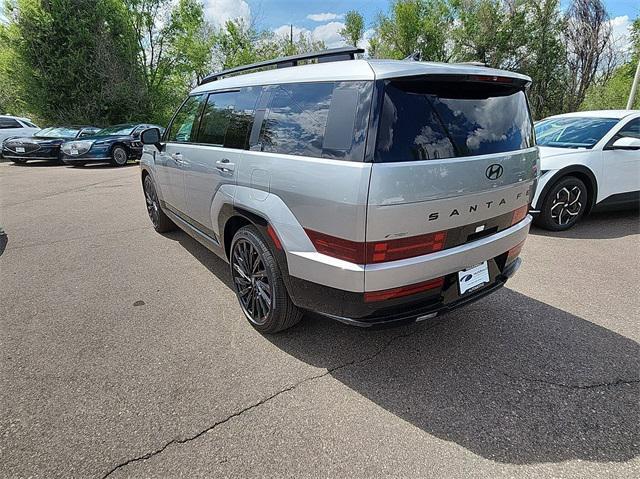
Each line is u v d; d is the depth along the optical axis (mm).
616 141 5102
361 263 1969
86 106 20750
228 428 2004
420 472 1751
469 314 3074
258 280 2740
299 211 2219
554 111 24562
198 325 2979
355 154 1930
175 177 3930
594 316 3025
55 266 4152
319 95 2223
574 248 4480
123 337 2822
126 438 1944
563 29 23953
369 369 2451
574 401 2152
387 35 27453
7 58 20016
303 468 1773
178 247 4715
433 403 2158
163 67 27125
